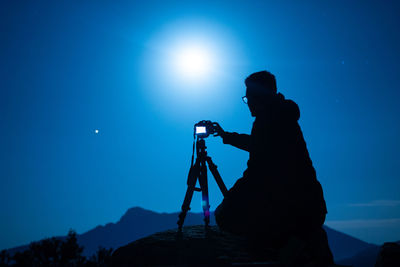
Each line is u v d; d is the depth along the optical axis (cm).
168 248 429
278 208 423
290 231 423
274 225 424
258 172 438
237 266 358
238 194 446
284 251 377
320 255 408
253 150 445
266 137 438
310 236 425
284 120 442
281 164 430
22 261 2320
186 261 396
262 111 451
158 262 405
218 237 465
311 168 441
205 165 502
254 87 462
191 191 484
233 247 433
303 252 375
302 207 420
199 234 477
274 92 466
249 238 446
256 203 432
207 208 506
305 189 425
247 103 478
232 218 444
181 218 478
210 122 491
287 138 437
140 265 408
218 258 396
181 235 473
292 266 361
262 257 405
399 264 409
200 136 488
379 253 437
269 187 429
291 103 458
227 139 481
